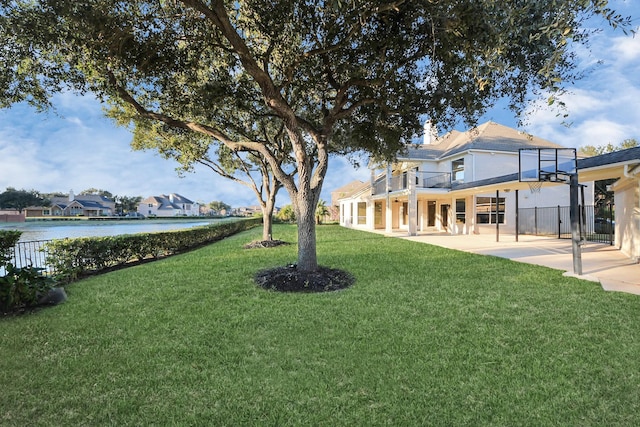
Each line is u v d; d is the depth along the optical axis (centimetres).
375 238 1709
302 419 254
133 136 1423
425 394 287
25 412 264
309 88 797
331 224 3675
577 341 390
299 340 402
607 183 2372
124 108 1091
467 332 423
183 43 736
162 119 775
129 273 812
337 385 302
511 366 334
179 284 698
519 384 301
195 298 592
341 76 754
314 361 349
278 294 616
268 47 691
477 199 1992
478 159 1942
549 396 282
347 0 445
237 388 298
